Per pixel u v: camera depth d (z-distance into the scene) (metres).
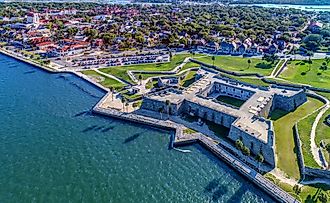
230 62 193.50
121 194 82.62
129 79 162.62
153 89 149.88
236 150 100.44
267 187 83.06
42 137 109.06
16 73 175.38
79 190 83.75
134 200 80.62
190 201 80.56
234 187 85.81
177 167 93.94
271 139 97.94
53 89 153.25
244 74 168.88
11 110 129.38
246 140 101.44
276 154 97.56
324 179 86.19
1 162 94.25
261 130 103.44
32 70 180.88
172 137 110.94
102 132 113.44
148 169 92.75
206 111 120.69
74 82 162.62
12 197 80.75
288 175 88.12
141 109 129.88
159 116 123.88
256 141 97.94
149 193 83.12
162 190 84.25
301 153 96.00
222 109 118.69
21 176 88.44
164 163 95.81
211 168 93.75
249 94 137.38
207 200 80.94
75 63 190.25
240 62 193.75
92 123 119.88
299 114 126.25
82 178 88.31
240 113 115.12
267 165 92.94
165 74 171.12
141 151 102.12
